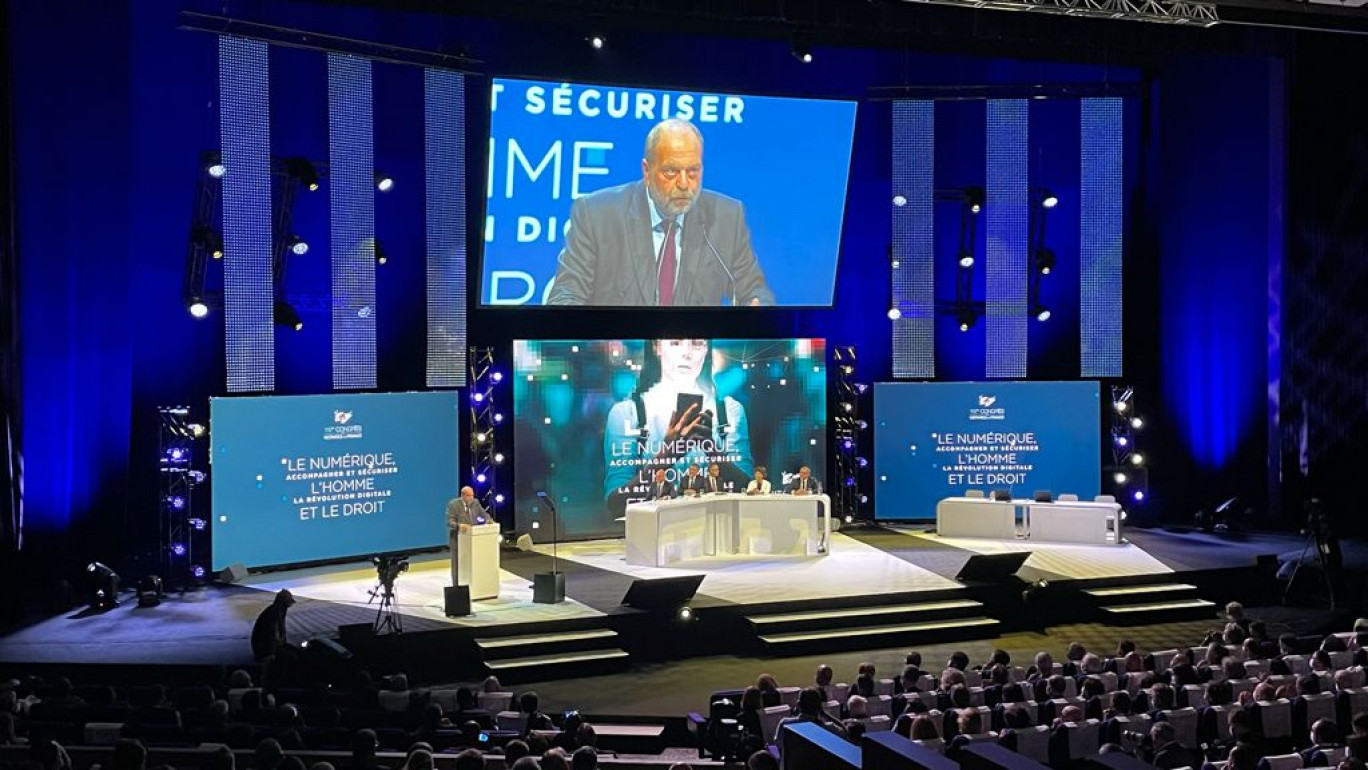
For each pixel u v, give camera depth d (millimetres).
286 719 11039
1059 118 24141
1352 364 22891
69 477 18719
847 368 23766
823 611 17781
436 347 21031
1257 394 23469
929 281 23328
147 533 19516
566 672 16172
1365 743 8758
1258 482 23516
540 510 21734
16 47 18109
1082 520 21578
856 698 11562
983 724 10914
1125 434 23656
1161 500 24188
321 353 21109
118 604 17922
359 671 13125
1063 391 23344
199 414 20031
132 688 12586
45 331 18531
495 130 20266
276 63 20219
